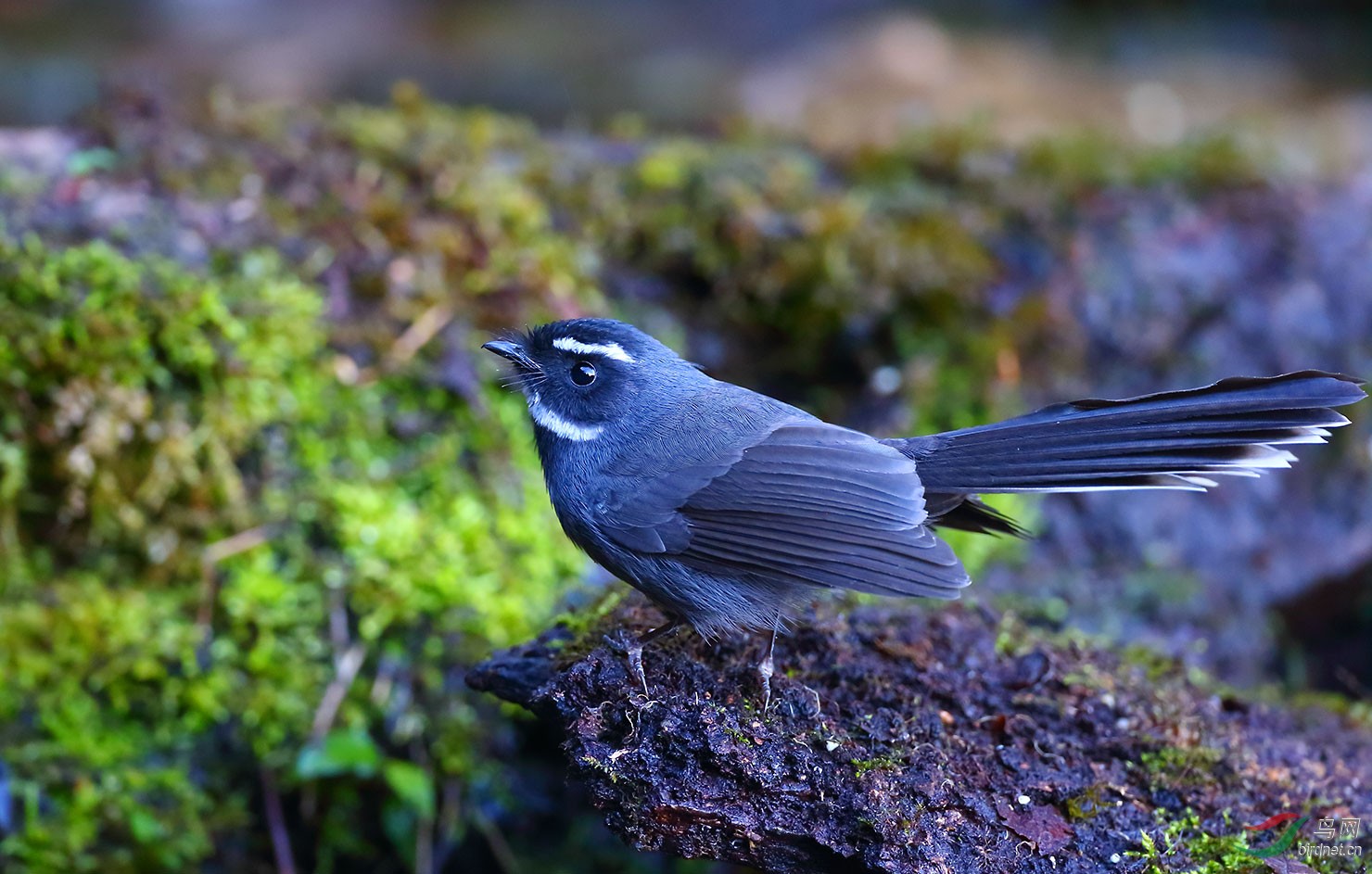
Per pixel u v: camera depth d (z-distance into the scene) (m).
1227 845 7.03
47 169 11.62
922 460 7.64
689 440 7.80
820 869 6.79
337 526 10.99
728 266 12.98
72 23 19.77
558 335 8.31
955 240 13.16
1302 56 21.95
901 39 21.58
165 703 10.47
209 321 10.85
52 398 10.55
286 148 12.51
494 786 10.96
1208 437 7.21
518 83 19.20
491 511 11.41
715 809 6.70
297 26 20.89
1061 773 7.38
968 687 7.98
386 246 11.91
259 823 10.58
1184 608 12.13
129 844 10.13
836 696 7.63
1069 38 22.59
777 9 22.94
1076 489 7.29
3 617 10.34
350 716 10.49
